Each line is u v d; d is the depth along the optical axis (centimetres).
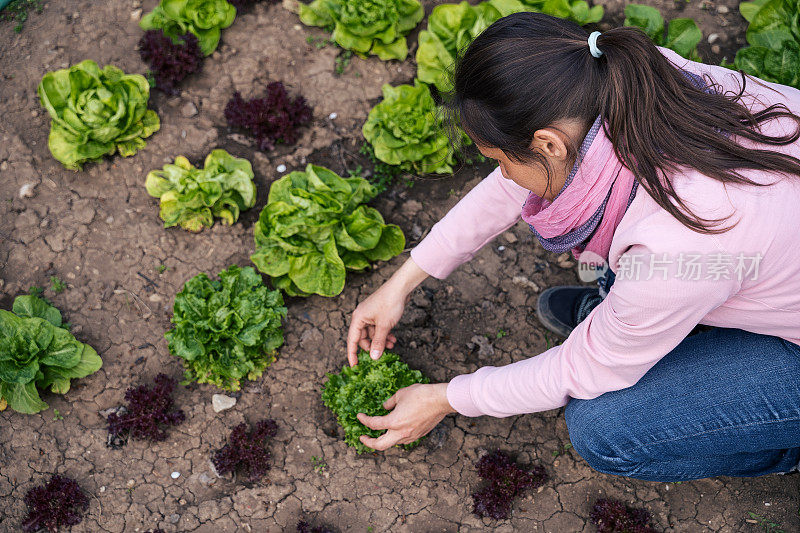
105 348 337
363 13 397
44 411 320
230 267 335
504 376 251
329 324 348
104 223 367
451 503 307
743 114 191
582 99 178
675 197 181
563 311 339
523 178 205
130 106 371
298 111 391
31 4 427
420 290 358
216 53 416
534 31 181
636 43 175
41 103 390
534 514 305
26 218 364
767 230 182
